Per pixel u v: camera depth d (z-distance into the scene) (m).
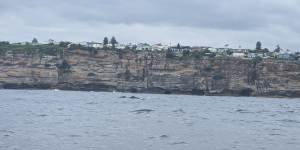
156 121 97.06
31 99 188.75
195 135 72.44
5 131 71.69
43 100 183.75
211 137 70.50
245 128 88.88
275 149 60.34
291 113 152.25
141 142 62.56
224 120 107.62
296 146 63.59
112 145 59.22
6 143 58.75
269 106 199.62
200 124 93.25
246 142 66.25
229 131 81.19
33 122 89.06
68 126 82.25
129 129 78.88
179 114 122.69
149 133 73.31
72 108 138.25
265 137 74.00
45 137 65.12
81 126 82.81
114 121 94.69
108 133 72.12
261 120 113.75
